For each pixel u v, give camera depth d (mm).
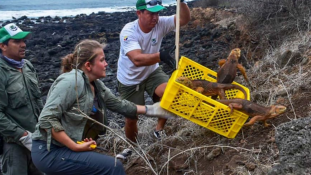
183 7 5238
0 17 29797
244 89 4801
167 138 5477
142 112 4484
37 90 4945
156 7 4906
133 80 5418
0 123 4500
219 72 4836
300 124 3654
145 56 4816
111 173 3666
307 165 3346
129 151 5496
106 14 28312
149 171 4969
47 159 3699
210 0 21359
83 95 3783
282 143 3605
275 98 5316
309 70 5633
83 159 3660
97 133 4203
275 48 8852
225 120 4457
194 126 5355
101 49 3959
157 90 5355
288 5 10344
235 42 12141
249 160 4145
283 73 6043
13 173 4707
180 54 12641
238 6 15586
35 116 4891
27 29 20984
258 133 4594
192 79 5129
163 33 5348
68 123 3756
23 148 4750
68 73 3805
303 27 9188
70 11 35000
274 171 3424
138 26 5129
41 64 13250
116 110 4391
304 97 4949
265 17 11297
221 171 4211
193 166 4613
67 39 17344
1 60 4652
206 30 14969
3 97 4570
